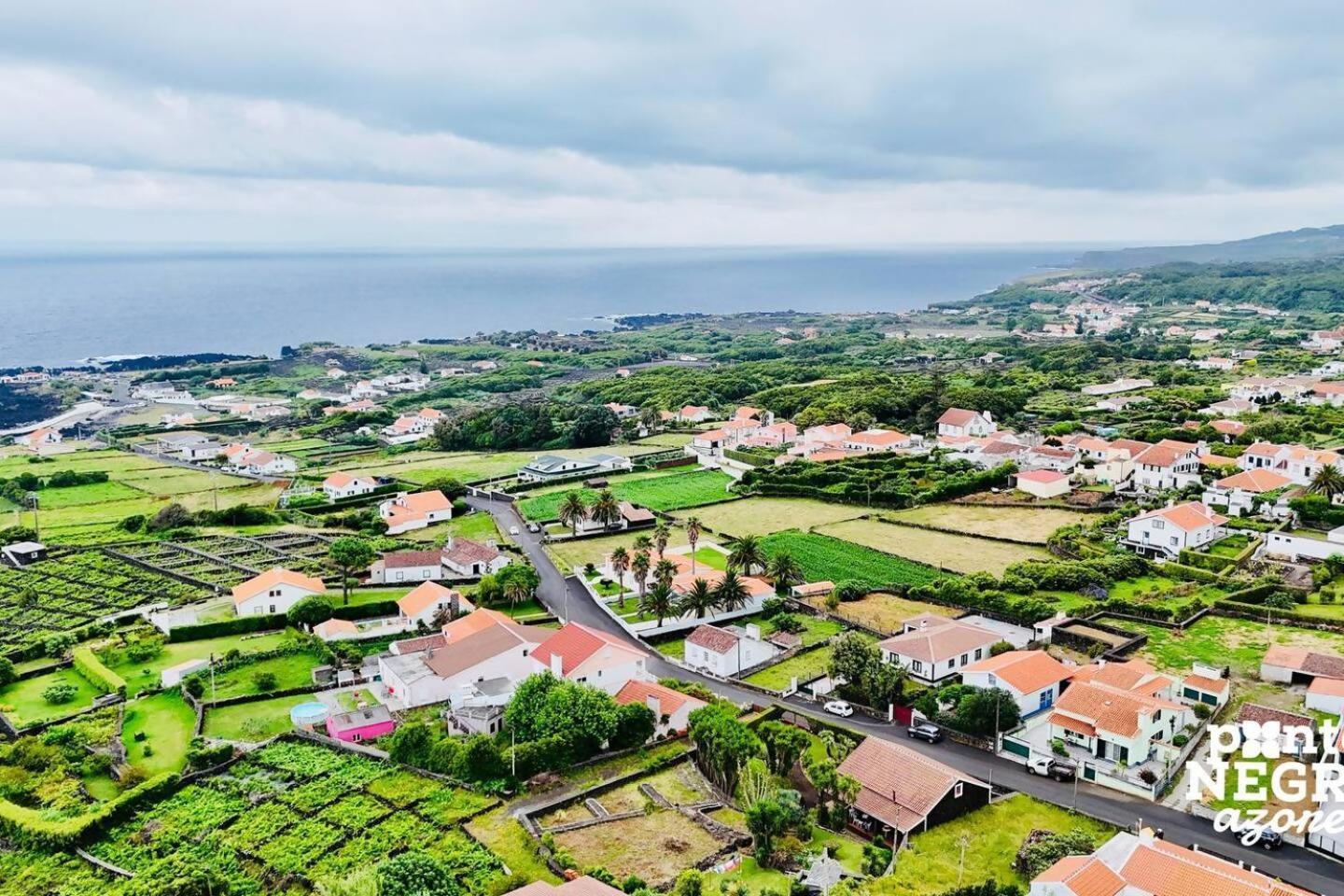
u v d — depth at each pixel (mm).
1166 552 150000
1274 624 125312
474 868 78750
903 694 108812
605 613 144500
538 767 94250
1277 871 75188
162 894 76062
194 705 112625
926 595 141625
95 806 89625
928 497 191750
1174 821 83000
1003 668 105625
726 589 137125
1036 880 69875
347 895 70125
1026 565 145375
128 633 134750
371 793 91750
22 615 145875
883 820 82375
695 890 71750
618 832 84312
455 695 108938
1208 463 197000
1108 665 106750
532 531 190000
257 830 85938
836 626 134125
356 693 115750
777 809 79125
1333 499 161875
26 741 102312
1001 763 95500
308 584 145500
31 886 79500
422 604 139750
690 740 101875
